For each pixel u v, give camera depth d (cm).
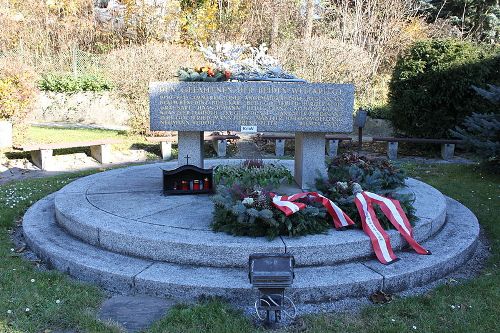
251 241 377
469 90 1013
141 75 1100
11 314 315
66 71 1628
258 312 319
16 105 972
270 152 1084
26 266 395
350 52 1359
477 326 310
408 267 372
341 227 408
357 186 439
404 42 1633
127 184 577
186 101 515
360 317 321
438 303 339
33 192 643
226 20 1898
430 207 489
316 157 529
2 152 918
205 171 524
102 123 1445
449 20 1736
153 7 1834
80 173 786
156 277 350
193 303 334
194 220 432
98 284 365
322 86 508
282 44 1513
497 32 1748
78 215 445
